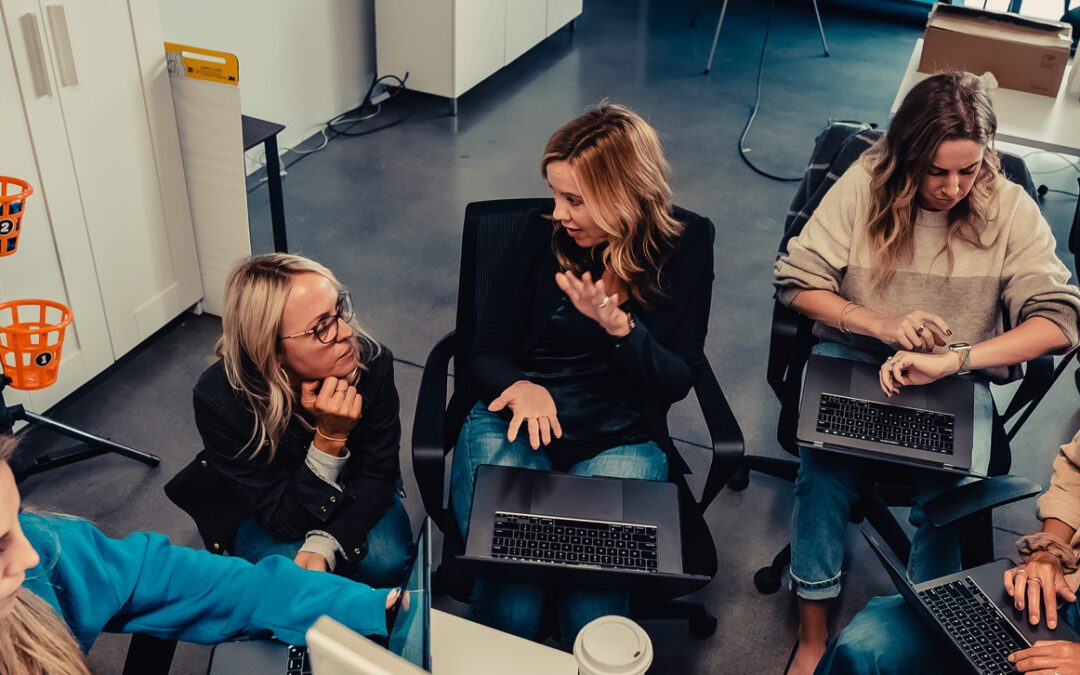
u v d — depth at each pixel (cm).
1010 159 223
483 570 180
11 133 244
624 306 205
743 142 448
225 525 195
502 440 203
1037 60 303
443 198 396
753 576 244
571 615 190
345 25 440
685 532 195
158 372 301
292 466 198
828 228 222
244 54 384
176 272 308
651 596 199
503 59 484
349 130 445
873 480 221
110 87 266
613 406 206
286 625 150
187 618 152
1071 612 181
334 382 182
